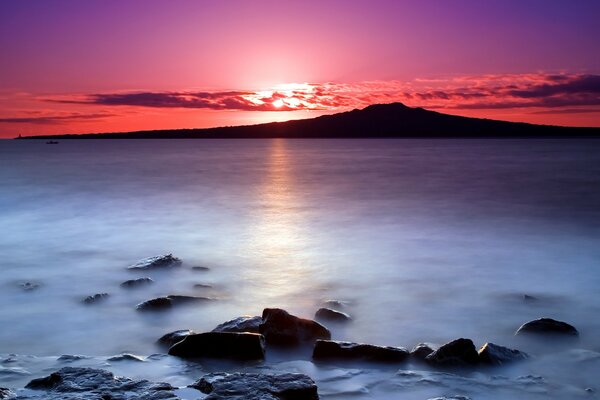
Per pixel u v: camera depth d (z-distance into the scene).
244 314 10.42
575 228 20.92
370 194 33.75
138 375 6.99
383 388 6.68
